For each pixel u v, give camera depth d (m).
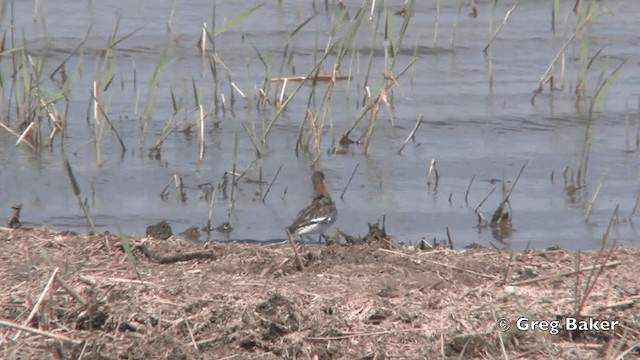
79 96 19.59
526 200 15.66
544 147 17.94
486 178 16.56
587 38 22.16
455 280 10.46
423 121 19.00
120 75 20.78
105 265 10.72
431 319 9.54
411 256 11.14
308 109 17.45
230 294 9.81
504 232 14.33
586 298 9.73
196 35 22.66
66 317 9.55
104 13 23.75
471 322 9.51
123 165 16.70
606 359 9.20
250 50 22.08
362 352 9.11
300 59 21.80
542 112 19.52
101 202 15.14
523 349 9.30
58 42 21.83
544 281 10.49
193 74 20.92
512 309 9.75
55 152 17.14
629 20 24.45
